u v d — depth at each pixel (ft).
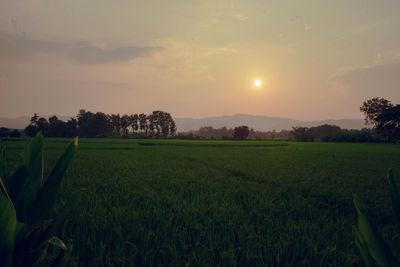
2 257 2.99
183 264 9.85
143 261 9.87
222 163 56.95
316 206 19.65
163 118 388.16
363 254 3.48
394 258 3.29
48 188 3.91
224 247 11.10
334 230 13.84
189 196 22.76
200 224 13.71
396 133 197.88
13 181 3.97
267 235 12.38
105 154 83.61
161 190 25.16
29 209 3.86
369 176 38.09
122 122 376.27
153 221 14.64
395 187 3.37
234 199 21.71
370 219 3.51
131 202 19.38
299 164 56.13
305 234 12.70
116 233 12.52
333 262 9.75
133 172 40.52
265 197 22.29
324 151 109.29
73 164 52.47
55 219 4.11
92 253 10.36
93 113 375.45
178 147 137.18
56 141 176.04
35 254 3.71
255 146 157.48
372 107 217.36
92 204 18.16
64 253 4.12
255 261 10.15
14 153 72.84
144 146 141.49
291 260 10.20
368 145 174.40
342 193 25.13
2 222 2.92
